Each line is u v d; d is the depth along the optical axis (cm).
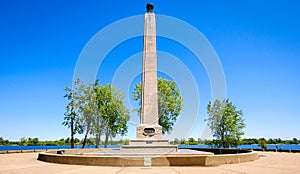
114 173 1303
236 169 1471
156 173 1298
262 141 4584
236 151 2889
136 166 1652
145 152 2295
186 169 1474
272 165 1694
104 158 1706
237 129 4416
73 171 1396
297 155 2931
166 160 1673
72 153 3006
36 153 3700
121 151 2406
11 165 1759
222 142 4419
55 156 1947
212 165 1700
